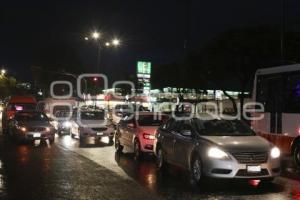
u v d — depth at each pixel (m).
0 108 73.38
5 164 14.58
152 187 10.76
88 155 17.23
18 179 11.76
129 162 15.24
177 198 9.53
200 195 9.85
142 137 15.91
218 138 11.16
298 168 14.20
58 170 13.30
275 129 15.64
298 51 31.33
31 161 15.35
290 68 15.23
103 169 13.59
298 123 14.48
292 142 14.65
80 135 22.95
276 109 15.68
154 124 16.84
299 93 14.62
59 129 28.97
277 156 10.82
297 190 10.49
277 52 31.38
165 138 13.28
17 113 24.06
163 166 13.40
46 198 9.48
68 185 10.93
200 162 10.88
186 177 12.21
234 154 10.44
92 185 10.95
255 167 10.42
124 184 11.12
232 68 33.44
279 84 15.65
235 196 9.77
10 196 9.67
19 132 22.31
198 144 11.16
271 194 10.00
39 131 22.17
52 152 18.25
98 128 22.70
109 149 19.66
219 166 10.43
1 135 27.81
